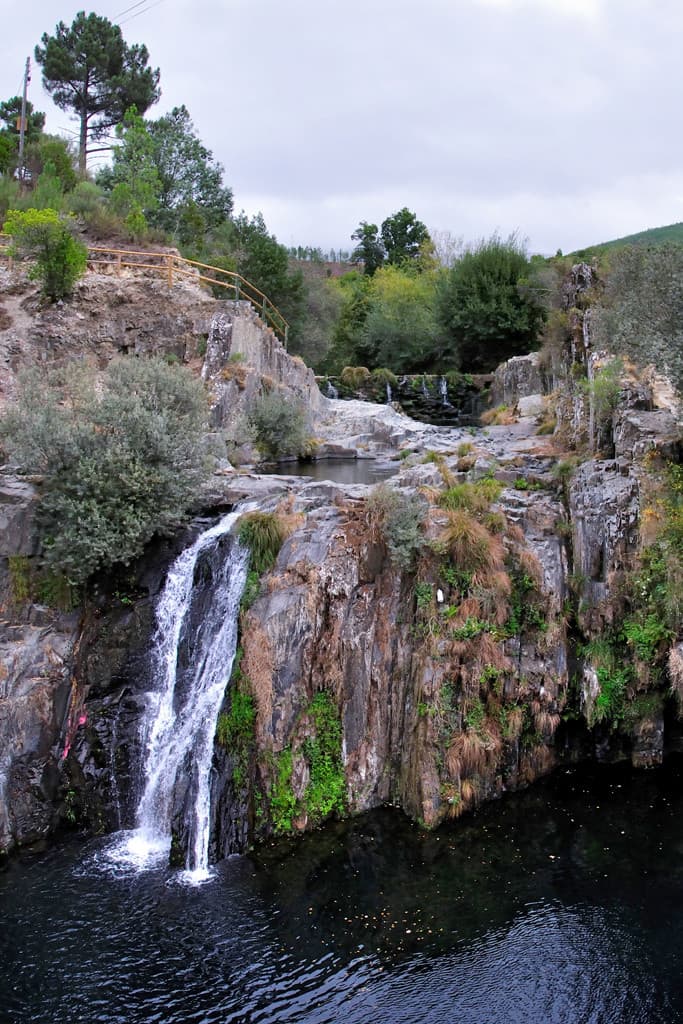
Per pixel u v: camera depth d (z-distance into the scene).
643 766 15.34
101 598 16.34
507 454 20.11
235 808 13.72
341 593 15.11
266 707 14.32
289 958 11.27
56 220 25.91
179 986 10.83
